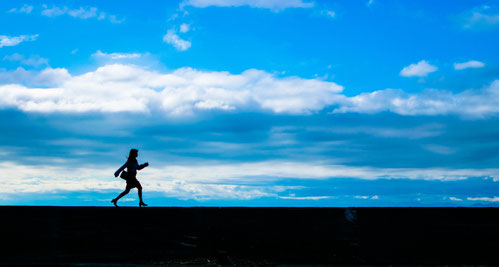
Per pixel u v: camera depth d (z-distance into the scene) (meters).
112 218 8.16
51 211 8.04
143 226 8.20
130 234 8.13
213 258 8.12
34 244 7.90
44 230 7.98
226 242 8.23
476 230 8.10
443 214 8.23
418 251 8.13
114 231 8.11
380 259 8.14
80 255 7.96
